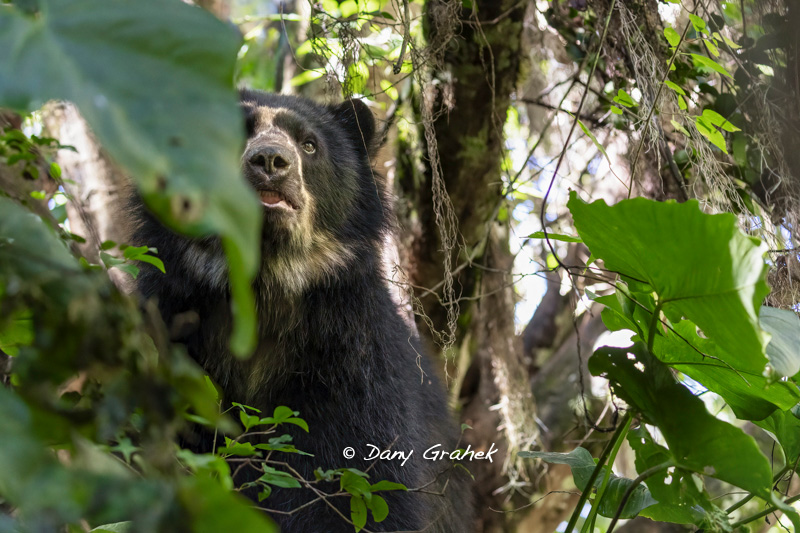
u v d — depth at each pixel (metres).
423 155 9.71
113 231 9.12
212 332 7.38
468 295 10.21
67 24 1.99
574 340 12.26
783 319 4.57
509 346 10.63
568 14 10.13
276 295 7.57
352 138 8.91
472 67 9.39
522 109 12.59
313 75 11.11
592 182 11.50
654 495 5.24
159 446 2.33
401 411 7.59
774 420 5.79
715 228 3.90
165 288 7.38
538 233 6.00
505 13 9.20
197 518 2.17
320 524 6.91
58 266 2.34
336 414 7.39
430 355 9.62
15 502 2.05
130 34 2.00
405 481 7.23
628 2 9.06
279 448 4.90
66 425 2.27
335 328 7.68
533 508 10.80
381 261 8.55
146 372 2.37
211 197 1.82
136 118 1.87
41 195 4.12
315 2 8.79
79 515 2.05
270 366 7.57
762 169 8.86
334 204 8.10
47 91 1.86
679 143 9.79
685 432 4.50
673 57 7.79
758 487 4.38
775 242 8.53
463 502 9.52
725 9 9.54
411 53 8.35
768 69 8.57
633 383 4.72
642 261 4.46
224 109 1.97
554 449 11.26
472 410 11.07
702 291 4.16
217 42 2.04
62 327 2.27
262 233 7.38
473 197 9.88
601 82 10.20
